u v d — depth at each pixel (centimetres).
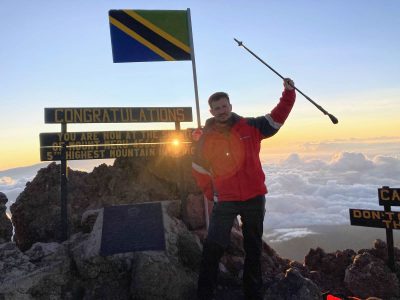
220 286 316
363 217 397
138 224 335
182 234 348
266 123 266
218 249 264
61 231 402
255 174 260
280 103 268
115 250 313
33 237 438
